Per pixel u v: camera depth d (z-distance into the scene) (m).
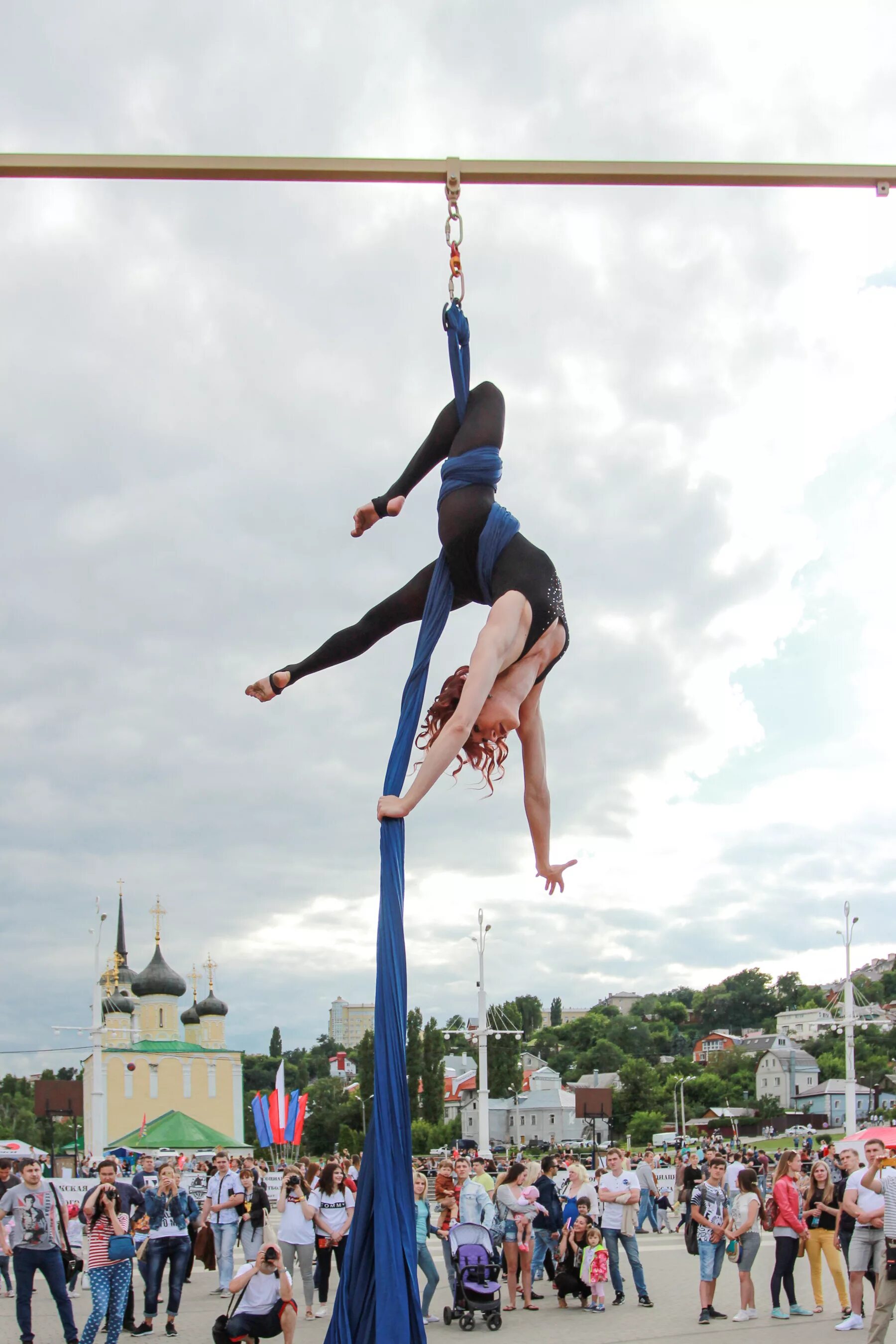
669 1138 81.94
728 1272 20.62
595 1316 15.09
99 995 36.78
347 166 6.57
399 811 6.11
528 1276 16.06
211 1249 17.89
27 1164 12.85
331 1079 124.62
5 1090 134.38
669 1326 14.09
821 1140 89.00
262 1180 17.77
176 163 6.48
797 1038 178.12
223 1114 91.50
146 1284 14.51
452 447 6.78
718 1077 137.00
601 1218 16.20
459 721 6.14
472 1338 13.29
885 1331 10.91
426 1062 88.62
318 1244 15.37
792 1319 14.60
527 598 6.41
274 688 7.14
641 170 6.73
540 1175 16.92
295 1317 11.11
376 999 6.00
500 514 6.57
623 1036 183.62
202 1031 97.75
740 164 6.79
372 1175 5.90
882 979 185.62
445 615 6.67
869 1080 140.38
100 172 6.48
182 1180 26.70
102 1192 12.24
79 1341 12.10
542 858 7.39
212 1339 13.85
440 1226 15.59
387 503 7.11
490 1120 113.44
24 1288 12.67
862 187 6.91
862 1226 13.30
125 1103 89.00
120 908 103.62
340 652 7.14
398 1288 5.70
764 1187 29.80
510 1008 136.62
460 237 6.71
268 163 6.52
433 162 6.62
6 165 6.41
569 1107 112.94
